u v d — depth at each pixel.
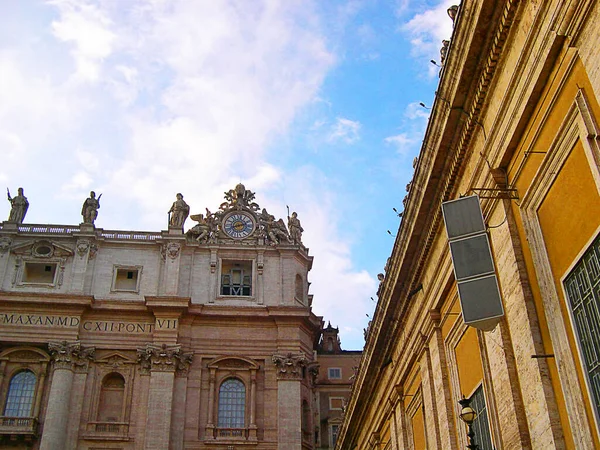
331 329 60.72
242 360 48.34
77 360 46.34
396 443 24.95
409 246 19.89
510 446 13.02
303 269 53.53
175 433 45.25
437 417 19.05
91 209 51.34
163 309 48.12
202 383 47.50
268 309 49.50
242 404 47.47
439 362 18.64
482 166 14.64
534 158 12.62
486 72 14.12
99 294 49.03
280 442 45.62
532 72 12.24
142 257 50.84
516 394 12.97
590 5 10.26
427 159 17.19
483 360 15.24
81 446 44.12
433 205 18.17
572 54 11.09
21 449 43.38
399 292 22.16
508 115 13.36
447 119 15.62
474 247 13.50
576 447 10.93
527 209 12.85
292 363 48.12
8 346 46.44
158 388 45.88
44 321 47.09
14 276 48.53
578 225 11.15
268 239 53.16
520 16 12.77
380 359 26.98
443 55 16.70
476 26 13.59
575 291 11.25
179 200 53.03
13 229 49.72
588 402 10.78
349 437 36.78
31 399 45.34
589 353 10.79
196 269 51.31
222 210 54.12
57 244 49.75
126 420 45.28
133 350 47.50
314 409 52.38
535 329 12.33
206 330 49.16
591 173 10.70
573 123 11.15
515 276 12.99
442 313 18.91
